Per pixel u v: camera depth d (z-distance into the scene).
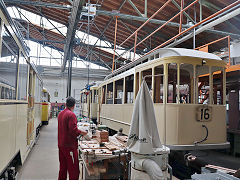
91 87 13.28
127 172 3.15
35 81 7.42
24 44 4.62
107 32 14.57
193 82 5.25
